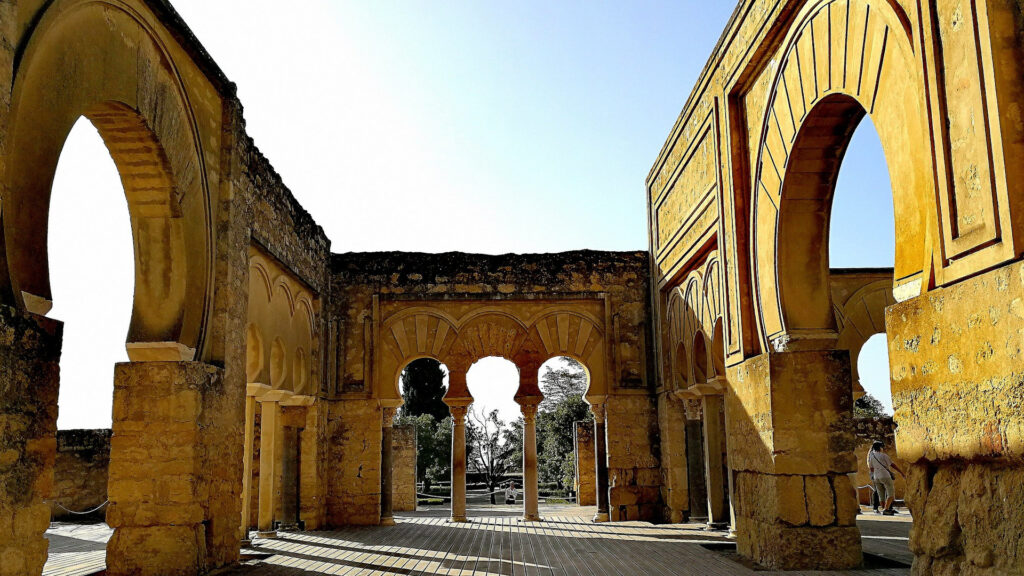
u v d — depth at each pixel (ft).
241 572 26.13
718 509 38.52
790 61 24.08
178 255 25.11
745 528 26.96
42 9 17.42
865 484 51.78
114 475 24.14
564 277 47.09
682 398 41.52
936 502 15.56
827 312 24.81
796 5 23.36
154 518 23.94
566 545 32.55
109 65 20.77
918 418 15.97
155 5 22.99
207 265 26.94
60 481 44.21
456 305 46.96
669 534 36.24
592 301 47.24
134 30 22.21
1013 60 13.52
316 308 43.80
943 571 15.24
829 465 24.00
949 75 14.83
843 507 23.80
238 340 29.07
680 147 37.88
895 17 17.37
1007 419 13.14
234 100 29.14
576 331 46.93
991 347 13.58
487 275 47.01
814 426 24.16
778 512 23.88
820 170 24.27
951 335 14.78
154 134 23.38
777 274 25.18
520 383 46.09
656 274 44.75
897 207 17.88
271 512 37.45
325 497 43.78
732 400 28.55
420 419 100.42
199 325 26.05
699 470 42.04
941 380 15.14
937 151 15.07
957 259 14.56
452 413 46.37
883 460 43.57
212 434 26.07
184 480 24.17
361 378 45.80
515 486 104.32
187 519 24.12
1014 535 13.14
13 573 14.92
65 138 18.78
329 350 45.68
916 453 16.10
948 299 14.87
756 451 25.72
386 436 45.91
